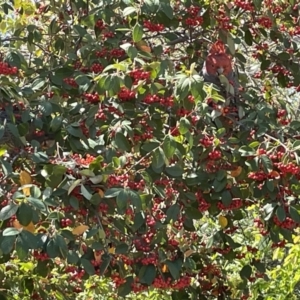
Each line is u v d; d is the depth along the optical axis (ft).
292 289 24.00
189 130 15.60
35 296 20.57
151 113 16.90
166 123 17.43
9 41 20.43
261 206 18.02
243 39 22.34
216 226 20.79
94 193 14.49
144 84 16.03
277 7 21.34
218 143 15.78
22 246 11.98
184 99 15.60
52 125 15.72
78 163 14.40
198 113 16.44
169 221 15.97
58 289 21.38
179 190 16.47
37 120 16.05
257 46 21.48
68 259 14.12
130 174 15.06
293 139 17.48
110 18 18.75
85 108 16.90
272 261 29.37
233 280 20.97
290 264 23.88
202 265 20.47
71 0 20.25
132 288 16.11
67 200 14.16
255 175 16.03
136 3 18.25
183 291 18.92
